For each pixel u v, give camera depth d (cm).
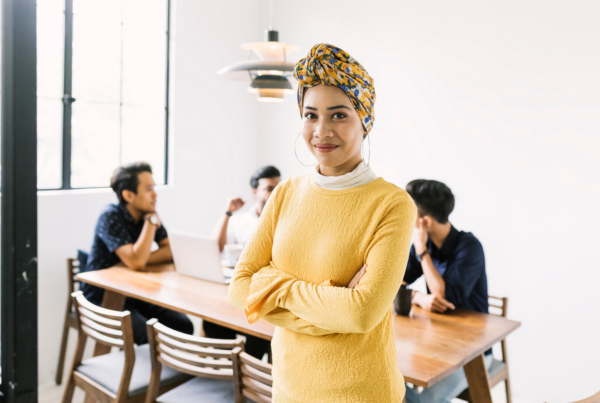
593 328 280
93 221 315
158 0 354
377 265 96
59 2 303
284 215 112
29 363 167
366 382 98
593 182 277
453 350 163
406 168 344
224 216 316
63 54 306
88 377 203
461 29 318
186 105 371
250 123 422
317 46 97
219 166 399
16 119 155
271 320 107
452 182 326
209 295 220
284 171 413
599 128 274
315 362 101
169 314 282
